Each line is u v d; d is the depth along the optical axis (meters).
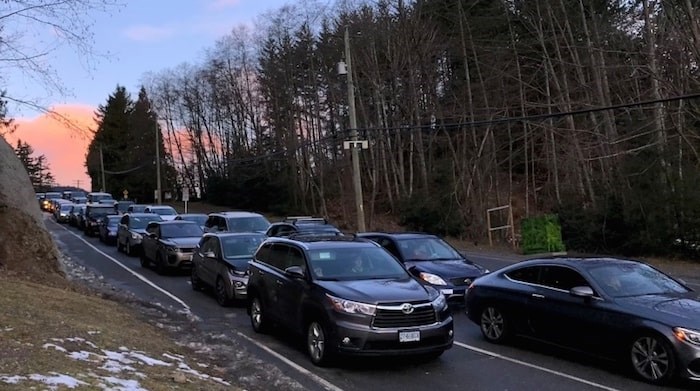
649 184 27.72
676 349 7.63
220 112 81.88
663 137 28.09
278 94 61.16
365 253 10.21
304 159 60.00
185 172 91.44
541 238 30.11
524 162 47.34
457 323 12.16
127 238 27.17
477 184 42.69
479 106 43.00
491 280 10.63
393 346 8.48
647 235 27.53
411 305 8.62
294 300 9.77
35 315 9.14
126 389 6.15
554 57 40.94
